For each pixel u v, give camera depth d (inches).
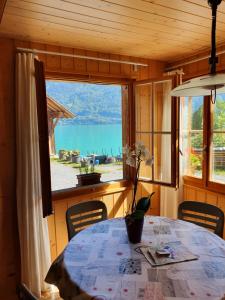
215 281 47.6
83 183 115.4
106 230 72.9
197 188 118.2
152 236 67.9
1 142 88.6
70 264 54.6
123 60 115.6
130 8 68.1
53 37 89.2
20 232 89.1
